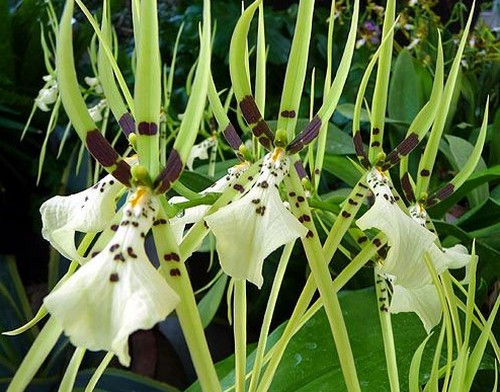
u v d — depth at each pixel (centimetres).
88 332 11
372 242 15
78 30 51
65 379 13
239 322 15
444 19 56
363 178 16
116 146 50
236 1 55
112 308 11
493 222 28
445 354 21
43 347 12
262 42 16
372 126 15
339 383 19
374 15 55
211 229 13
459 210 38
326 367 20
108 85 15
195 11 55
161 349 37
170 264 13
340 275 15
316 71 51
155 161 13
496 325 23
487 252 24
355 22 13
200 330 12
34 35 50
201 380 12
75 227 14
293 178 14
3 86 50
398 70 38
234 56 14
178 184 15
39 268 50
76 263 14
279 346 14
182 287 13
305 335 21
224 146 33
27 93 52
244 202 14
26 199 51
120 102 15
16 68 51
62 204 16
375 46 49
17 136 50
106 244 13
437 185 39
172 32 55
